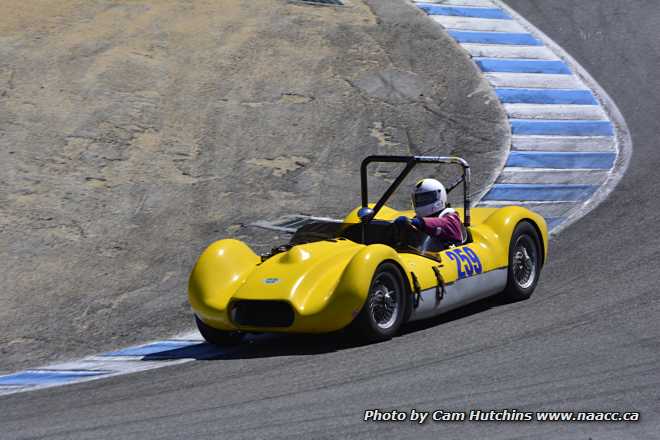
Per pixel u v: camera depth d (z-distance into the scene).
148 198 48.97
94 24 70.44
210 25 72.50
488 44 74.25
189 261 41.56
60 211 46.62
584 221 43.78
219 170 53.09
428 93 65.25
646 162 52.78
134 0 75.94
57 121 56.53
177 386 24.08
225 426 19.61
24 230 44.28
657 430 17.86
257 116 60.06
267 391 22.38
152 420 20.67
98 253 42.31
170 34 70.06
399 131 59.69
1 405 24.52
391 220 32.06
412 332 28.11
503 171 53.47
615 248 38.44
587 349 24.42
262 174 52.94
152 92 61.56
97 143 54.59
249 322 26.97
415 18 78.44
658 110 62.31
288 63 67.75
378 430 18.58
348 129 59.47
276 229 45.31
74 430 20.45
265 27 73.00
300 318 25.89
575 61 71.75
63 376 28.20
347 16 77.62
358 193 51.12
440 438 17.95
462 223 31.52
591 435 17.77
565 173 52.44
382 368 23.77
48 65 63.16
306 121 60.03
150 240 43.97
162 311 35.75
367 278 26.05
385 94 64.62
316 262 27.56
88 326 34.75
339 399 21.06
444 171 54.03
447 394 20.91
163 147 55.19
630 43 74.38
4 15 70.44
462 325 28.59
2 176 49.78
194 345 30.52
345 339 27.72
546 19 80.38
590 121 61.12
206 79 64.12
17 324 35.28
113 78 62.44
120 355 30.62
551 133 59.25
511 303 31.81
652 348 24.05
